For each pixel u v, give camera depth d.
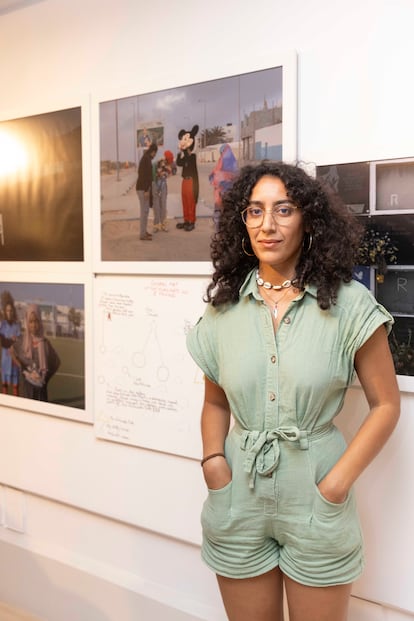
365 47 1.54
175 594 2.03
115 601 2.12
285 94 1.63
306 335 1.27
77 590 2.22
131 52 1.96
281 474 1.30
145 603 2.05
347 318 1.25
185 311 1.88
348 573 1.29
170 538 2.03
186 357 1.89
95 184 2.03
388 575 1.61
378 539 1.62
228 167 1.75
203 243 1.81
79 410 2.16
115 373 2.06
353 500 1.34
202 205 1.80
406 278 1.52
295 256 1.33
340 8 1.57
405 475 1.57
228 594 1.42
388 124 1.52
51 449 2.28
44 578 2.31
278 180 1.28
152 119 1.89
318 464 1.29
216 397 1.50
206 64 1.81
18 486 2.38
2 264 2.33
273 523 1.32
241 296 1.38
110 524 2.18
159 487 2.01
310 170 1.64
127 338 2.02
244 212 1.34
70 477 2.23
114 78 2.01
